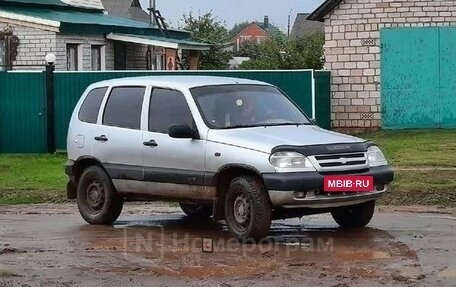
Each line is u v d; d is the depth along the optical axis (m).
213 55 43.34
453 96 25.28
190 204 12.12
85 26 26.00
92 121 12.37
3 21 25.39
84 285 8.46
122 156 11.77
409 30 25.25
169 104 11.41
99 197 12.24
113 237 11.19
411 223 11.88
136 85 11.95
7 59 25.30
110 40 27.80
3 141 21.75
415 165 17.58
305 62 36.62
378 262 9.16
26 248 10.49
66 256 9.94
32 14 26.17
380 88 25.38
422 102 25.34
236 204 10.48
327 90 25.17
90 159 12.29
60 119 21.62
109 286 8.39
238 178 10.41
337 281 8.32
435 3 25.12
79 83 21.50
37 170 18.55
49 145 21.62
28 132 21.69
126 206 14.53
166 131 11.29
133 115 11.81
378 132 25.25
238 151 10.35
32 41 25.17
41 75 21.55
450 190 14.50
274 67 37.16
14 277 8.89
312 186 10.01
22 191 15.82
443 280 8.30
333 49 25.67
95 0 32.97
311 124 11.59
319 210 10.70
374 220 12.20
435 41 25.25
